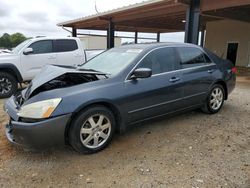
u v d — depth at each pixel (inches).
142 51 158.1
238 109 218.1
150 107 152.7
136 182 107.7
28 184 106.7
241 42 633.0
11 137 129.0
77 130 125.6
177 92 166.6
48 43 315.6
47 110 117.0
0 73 275.7
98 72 146.9
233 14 521.3
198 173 114.0
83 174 114.0
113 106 136.7
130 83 143.7
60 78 145.0
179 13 442.3
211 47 714.8
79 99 124.3
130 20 567.8
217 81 196.4
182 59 175.0
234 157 129.1
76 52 338.3
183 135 157.9
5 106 143.9
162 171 116.0
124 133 159.8
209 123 180.1
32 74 302.2
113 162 124.5
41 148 119.5
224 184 105.6
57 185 106.0
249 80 436.5
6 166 120.9
